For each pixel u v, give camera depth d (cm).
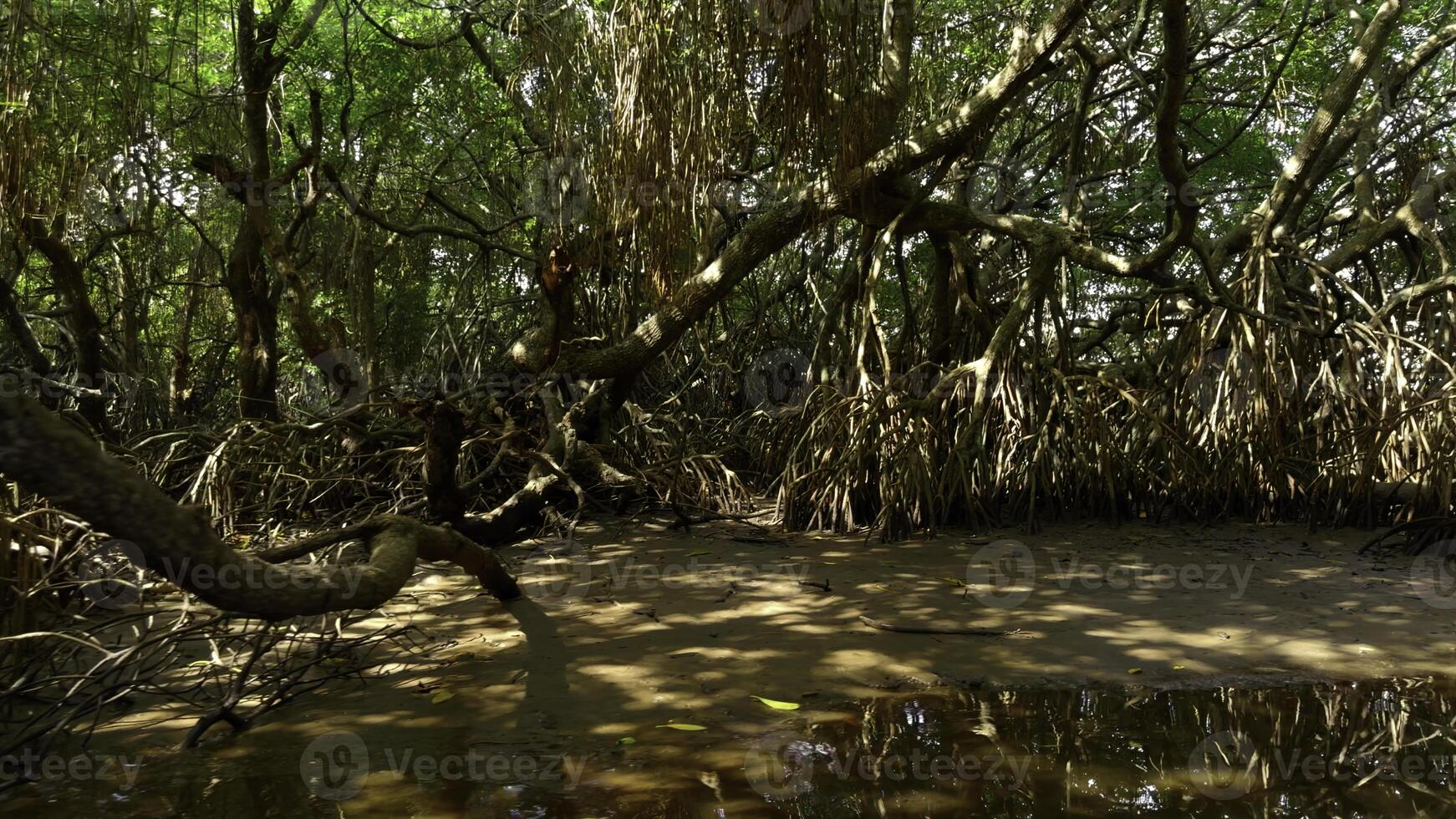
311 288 1332
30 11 619
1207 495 738
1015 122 1245
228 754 298
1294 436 759
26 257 883
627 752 296
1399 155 1019
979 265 954
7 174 617
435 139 1188
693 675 373
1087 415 740
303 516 712
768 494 869
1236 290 806
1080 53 838
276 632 371
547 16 725
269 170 905
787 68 659
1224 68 1201
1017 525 714
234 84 959
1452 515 640
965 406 725
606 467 747
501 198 1209
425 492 631
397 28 1080
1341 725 318
